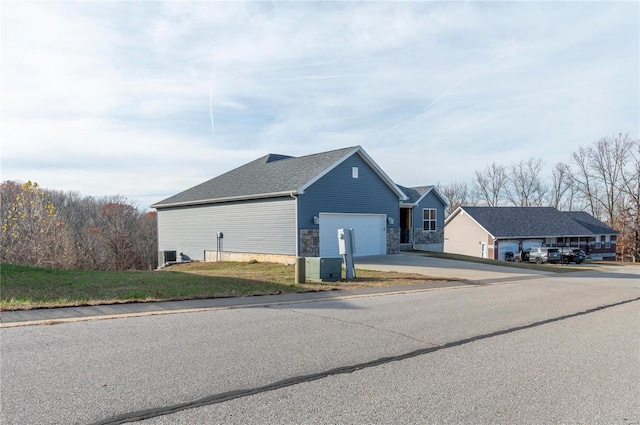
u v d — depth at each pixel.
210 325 7.48
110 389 4.54
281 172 23.70
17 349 5.84
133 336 6.63
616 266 34.84
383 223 24.03
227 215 23.62
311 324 7.75
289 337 6.80
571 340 7.16
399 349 6.30
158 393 4.47
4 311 7.99
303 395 4.52
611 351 6.51
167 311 8.56
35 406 4.09
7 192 28.00
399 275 16.27
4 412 3.96
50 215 22.03
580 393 4.77
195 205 25.91
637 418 4.16
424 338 6.97
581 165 59.72
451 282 14.98
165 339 6.51
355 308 9.45
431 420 4.01
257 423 3.86
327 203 21.09
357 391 4.66
